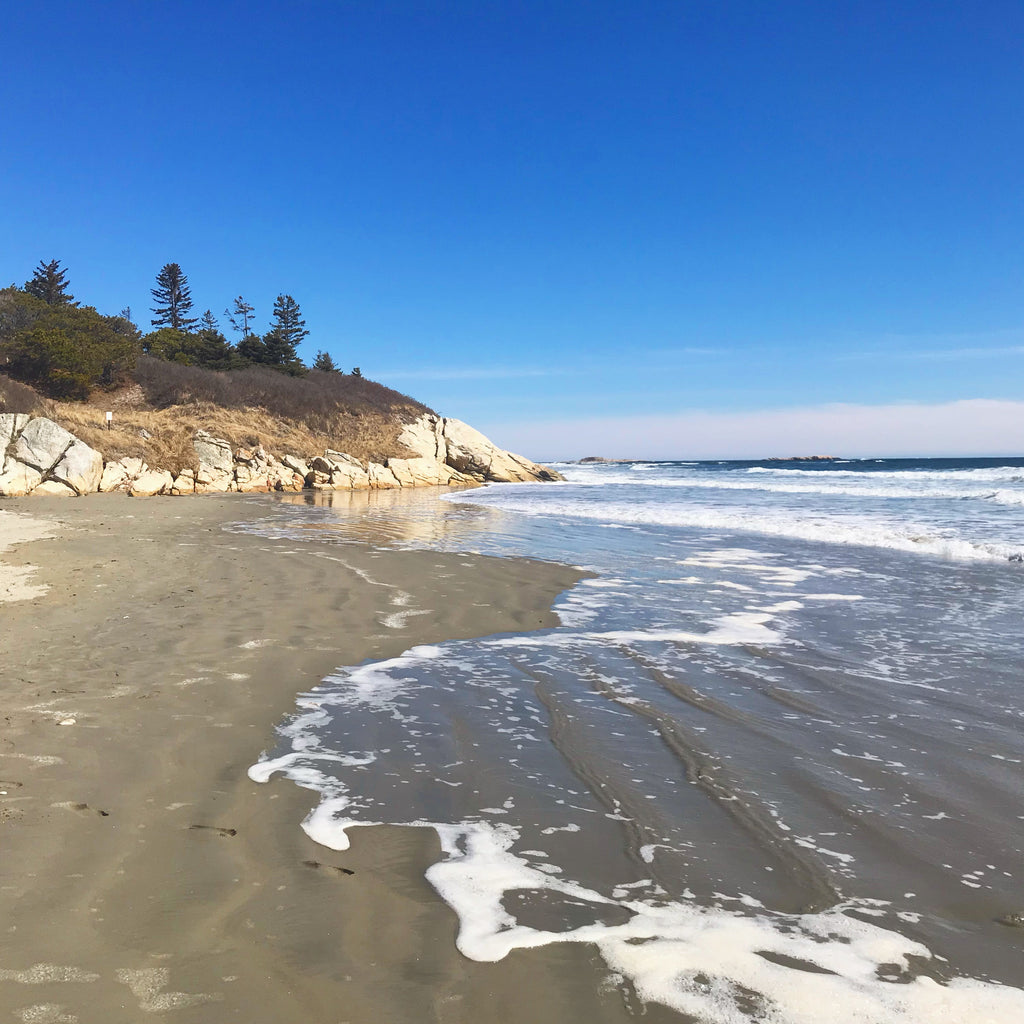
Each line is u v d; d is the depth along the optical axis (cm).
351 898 281
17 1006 212
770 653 681
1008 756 440
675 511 2220
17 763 396
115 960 236
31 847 306
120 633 690
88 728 453
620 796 385
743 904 285
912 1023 218
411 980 233
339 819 351
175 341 5328
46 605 801
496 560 1250
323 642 690
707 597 951
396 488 4169
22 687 529
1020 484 3475
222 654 634
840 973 243
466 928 264
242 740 449
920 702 542
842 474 5153
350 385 5384
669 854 324
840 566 1202
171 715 484
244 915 265
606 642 721
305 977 232
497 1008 222
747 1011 223
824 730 485
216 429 3688
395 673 605
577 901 285
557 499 3008
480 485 4700
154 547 1300
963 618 826
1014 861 321
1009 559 1252
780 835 344
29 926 251
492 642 718
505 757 435
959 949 257
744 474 5869
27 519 1717
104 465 3000
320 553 1289
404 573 1092
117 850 308
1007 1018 221
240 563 1142
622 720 503
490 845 329
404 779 401
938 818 362
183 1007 216
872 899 291
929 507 2247
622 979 238
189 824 337
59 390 3656
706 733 479
